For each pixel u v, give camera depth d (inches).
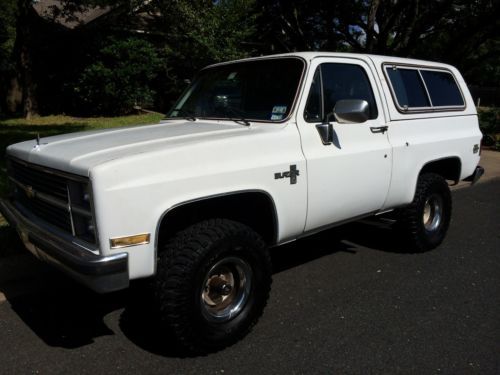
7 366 123.6
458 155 207.5
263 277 136.0
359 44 786.2
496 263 196.4
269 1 717.9
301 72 151.2
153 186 113.7
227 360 126.6
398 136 179.2
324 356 128.3
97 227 109.0
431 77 203.8
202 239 121.9
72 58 657.6
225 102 167.5
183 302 119.3
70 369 122.6
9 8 654.5
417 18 681.6
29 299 160.2
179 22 624.7
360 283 175.5
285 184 140.2
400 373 120.8
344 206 160.7
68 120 583.8
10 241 190.7
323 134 150.8
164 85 689.6
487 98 1482.5
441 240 211.8
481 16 644.7
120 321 147.0
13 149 148.6
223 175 125.9
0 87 706.2
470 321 147.3
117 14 658.8
